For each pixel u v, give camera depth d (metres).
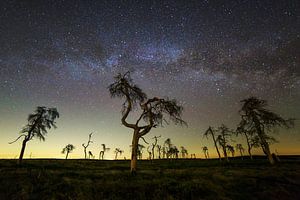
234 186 13.80
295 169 25.94
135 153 21.67
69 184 12.37
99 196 9.93
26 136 37.81
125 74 24.70
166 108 23.84
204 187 12.51
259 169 26.70
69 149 71.31
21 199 9.45
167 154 74.38
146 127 22.67
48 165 36.97
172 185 13.04
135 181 14.20
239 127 40.72
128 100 23.69
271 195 12.23
